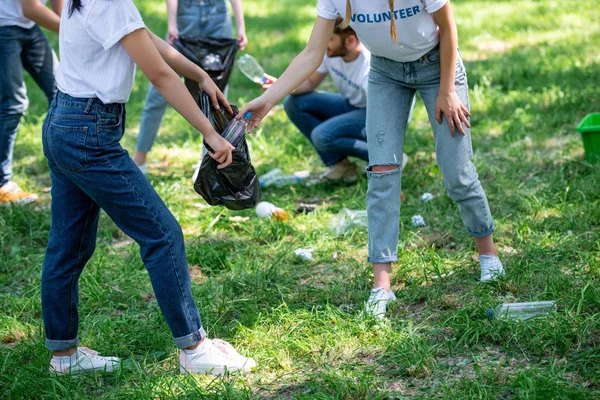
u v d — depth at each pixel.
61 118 2.97
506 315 3.46
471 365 3.22
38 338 3.71
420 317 3.70
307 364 3.35
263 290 4.08
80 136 2.95
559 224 4.66
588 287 3.65
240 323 3.68
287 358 3.39
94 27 2.87
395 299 3.86
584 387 2.95
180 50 5.63
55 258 3.22
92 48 2.93
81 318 3.99
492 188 5.44
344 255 4.59
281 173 6.18
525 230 4.56
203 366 3.25
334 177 5.92
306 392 3.11
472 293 3.84
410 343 3.35
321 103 5.84
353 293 3.98
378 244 3.79
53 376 3.30
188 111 3.01
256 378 3.25
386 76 3.71
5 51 5.52
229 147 3.11
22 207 5.49
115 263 4.67
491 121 7.09
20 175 6.41
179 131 7.57
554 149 6.20
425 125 7.34
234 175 3.29
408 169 6.01
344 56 5.51
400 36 3.45
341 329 3.56
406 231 4.78
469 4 14.95
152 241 3.08
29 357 3.57
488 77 8.63
